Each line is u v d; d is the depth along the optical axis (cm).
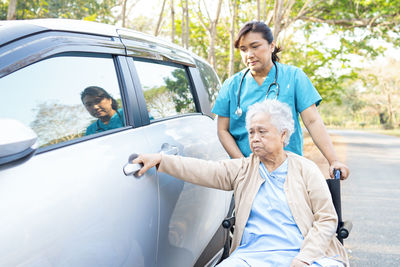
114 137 167
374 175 878
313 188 186
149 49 217
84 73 166
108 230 145
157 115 210
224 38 1564
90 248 136
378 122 7231
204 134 251
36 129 137
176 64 253
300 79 241
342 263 180
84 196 137
